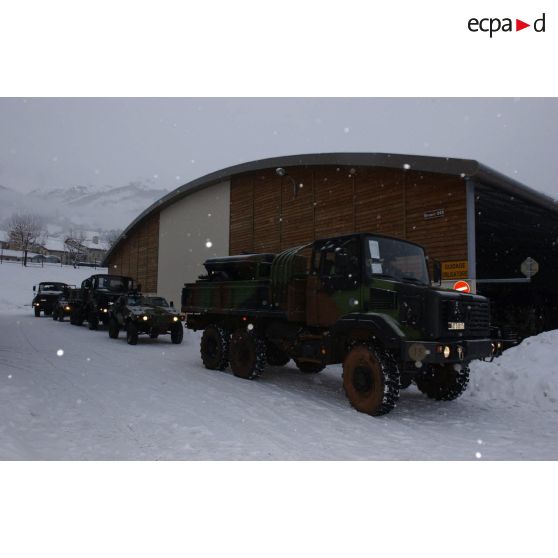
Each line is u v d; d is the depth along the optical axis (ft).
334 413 20.56
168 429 17.35
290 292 25.22
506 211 47.73
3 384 23.41
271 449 15.49
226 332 30.91
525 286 72.79
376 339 21.72
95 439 15.96
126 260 92.84
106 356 36.47
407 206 39.01
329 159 45.27
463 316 20.74
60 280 181.88
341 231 45.29
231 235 61.46
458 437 17.54
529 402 23.18
